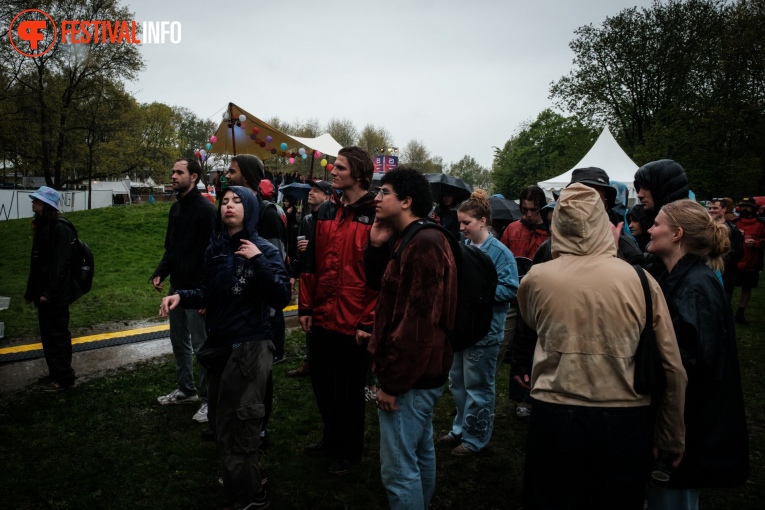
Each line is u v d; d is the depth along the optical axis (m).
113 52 29.34
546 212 4.34
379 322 2.14
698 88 25.91
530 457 1.87
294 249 6.55
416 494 2.12
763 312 8.04
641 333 1.75
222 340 2.54
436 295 1.98
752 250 6.98
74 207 34.28
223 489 2.86
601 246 1.85
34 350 5.35
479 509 2.76
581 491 1.75
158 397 4.07
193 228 3.70
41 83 26.91
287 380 4.62
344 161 2.99
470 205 3.30
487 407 3.27
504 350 3.79
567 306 1.78
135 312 7.16
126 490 2.81
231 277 2.53
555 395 1.79
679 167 2.84
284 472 3.04
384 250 2.64
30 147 27.44
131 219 15.84
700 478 1.88
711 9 24.41
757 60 22.78
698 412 1.88
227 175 3.92
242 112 11.82
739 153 26.06
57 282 4.07
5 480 2.84
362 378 3.04
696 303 1.90
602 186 2.88
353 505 2.74
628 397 1.73
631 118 27.52
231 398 2.49
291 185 6.48
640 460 1.73
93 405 3.92
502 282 3.14
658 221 2.13
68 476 2.92
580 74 27.78
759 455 3.39
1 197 26.47
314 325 3.08
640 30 25.53
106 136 32.25
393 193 2.17
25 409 3.82
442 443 3.50
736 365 1.92
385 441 2.12
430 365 2.06
